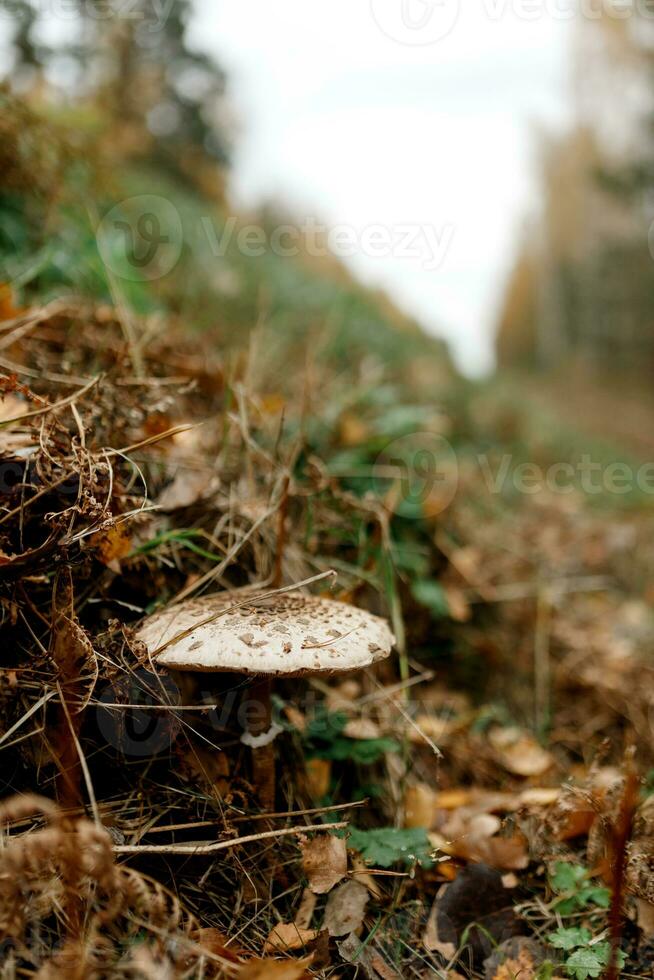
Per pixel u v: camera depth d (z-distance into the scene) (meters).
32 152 0.91
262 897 0.58
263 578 0.70
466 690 0.85
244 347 1.17
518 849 0.63
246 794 0.60
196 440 0.76
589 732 0.83
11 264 0.87
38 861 0.48
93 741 0.58
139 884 0.49
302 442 0.79
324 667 0.55
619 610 1.19
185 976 0.50
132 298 0.96
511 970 0.57
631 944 0.59
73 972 0.48
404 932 0.60
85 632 0.57
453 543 0.98
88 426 0.64
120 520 0.60
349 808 0.66
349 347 1.63
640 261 6.34
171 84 2.40
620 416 4.93
